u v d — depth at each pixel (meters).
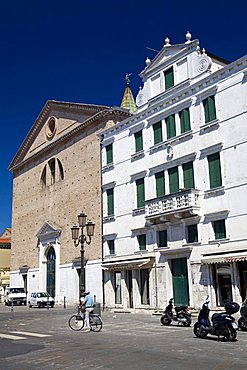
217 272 26.70
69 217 44.12
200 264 27.62
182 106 31.00
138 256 33.22
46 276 48.09
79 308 22.64
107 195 38.25
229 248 25.92
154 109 33.59
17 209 56.00
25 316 31.83
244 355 12.72
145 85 35.12
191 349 14.02
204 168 28.45
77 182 43.34
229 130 27.22
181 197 28.92
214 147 27.86
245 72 26.69
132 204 34.75
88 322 20.50
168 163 31.38
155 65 34.19
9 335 19.42
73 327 22.38
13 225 56.56
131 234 34.41
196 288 27.70
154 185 32.62
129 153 35.94
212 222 27.39
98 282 37.78
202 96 29.42
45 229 48.38
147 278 32.38
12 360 12.61
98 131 40.97
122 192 36.16
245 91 26.61
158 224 31.28
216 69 30.72
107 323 24.39
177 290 29.55
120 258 35.28
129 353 13.33
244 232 25.33
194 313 26.86
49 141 50.09
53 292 46.09
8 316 32.22
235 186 26.28
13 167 57.78
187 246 28.62
